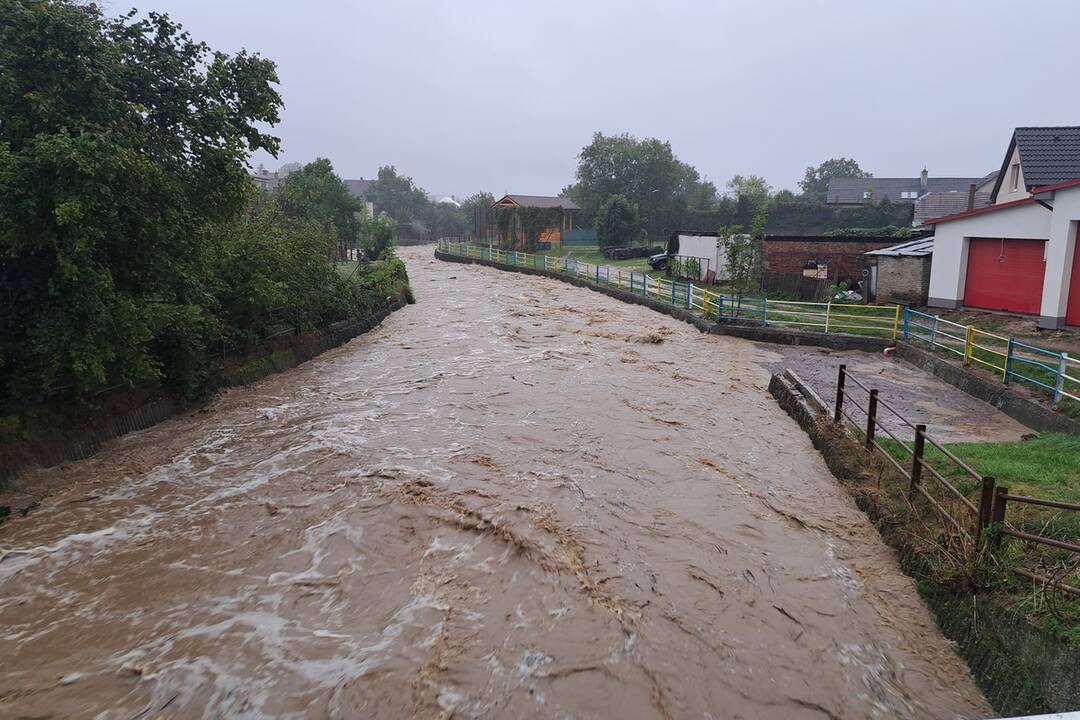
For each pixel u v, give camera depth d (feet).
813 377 55.31
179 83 42.52
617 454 37.68
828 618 23.09
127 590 24.75
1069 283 59.52
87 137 31.22
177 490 33.17
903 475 31.09
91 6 38.27
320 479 34.14
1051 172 72.43
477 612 23.24
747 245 97.50
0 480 31.86
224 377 50.55
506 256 165.07
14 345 33.91
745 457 37.60
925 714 18.97
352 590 24.63
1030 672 18.48
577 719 18.57
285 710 18.80
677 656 21.15
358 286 83.46
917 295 79.61
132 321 34.01
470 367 59.26
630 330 78.59
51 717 18.60
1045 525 23.25
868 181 227.81
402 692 19.43
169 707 18.95
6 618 23.11
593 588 24.63
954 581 22.30
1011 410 43.21
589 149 222.28
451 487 32.76
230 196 44.88
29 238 31.04
